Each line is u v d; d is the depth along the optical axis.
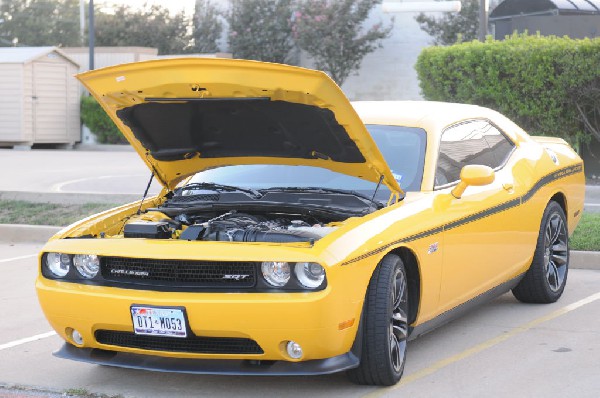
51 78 29.19
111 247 5.42
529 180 7.35
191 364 5.43
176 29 43.19
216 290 5.20
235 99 5.57
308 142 5.92
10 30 47.28
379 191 6.27
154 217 6.14
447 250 6.12
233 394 5.61
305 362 5.29
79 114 30.05
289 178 6.59
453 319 6.68
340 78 36.78
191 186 6.59
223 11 40.12
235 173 6.76
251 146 6.19
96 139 30.03
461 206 6.29
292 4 38.12
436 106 7.10
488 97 15.18
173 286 5.29
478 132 7.14
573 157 8.41
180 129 6.07
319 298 5.02
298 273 5.10
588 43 14.45
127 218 6.33
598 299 8.05
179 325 5.19
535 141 8.04
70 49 31.92
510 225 7.00
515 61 14.82
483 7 20.22
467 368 6.06
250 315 5.07
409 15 36.09
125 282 5.41
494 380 5.79
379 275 5.48
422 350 6.52
